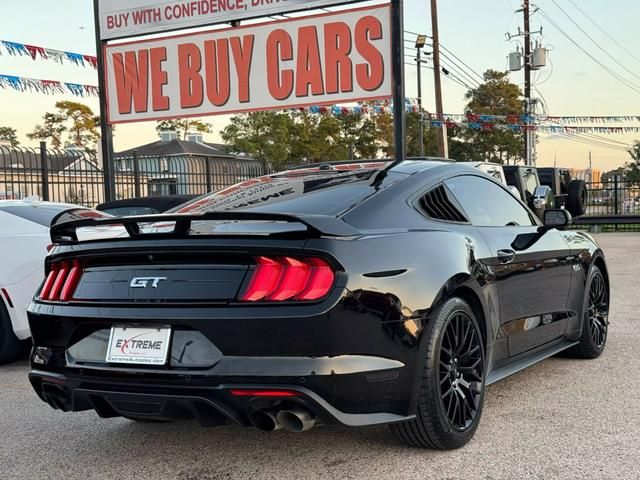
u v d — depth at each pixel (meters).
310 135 39.66
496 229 4.09
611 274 10.67
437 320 3.20
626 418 3.81
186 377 2.88
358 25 10.02
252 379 2.81
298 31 10.48
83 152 14.38
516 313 4.08
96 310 3.13
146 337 3.02
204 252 2.96
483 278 3.66
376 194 3.46
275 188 3.84
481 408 3.58
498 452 3.35
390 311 2.99
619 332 6.28
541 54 30.86
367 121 43.56
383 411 3.02
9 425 4.15
